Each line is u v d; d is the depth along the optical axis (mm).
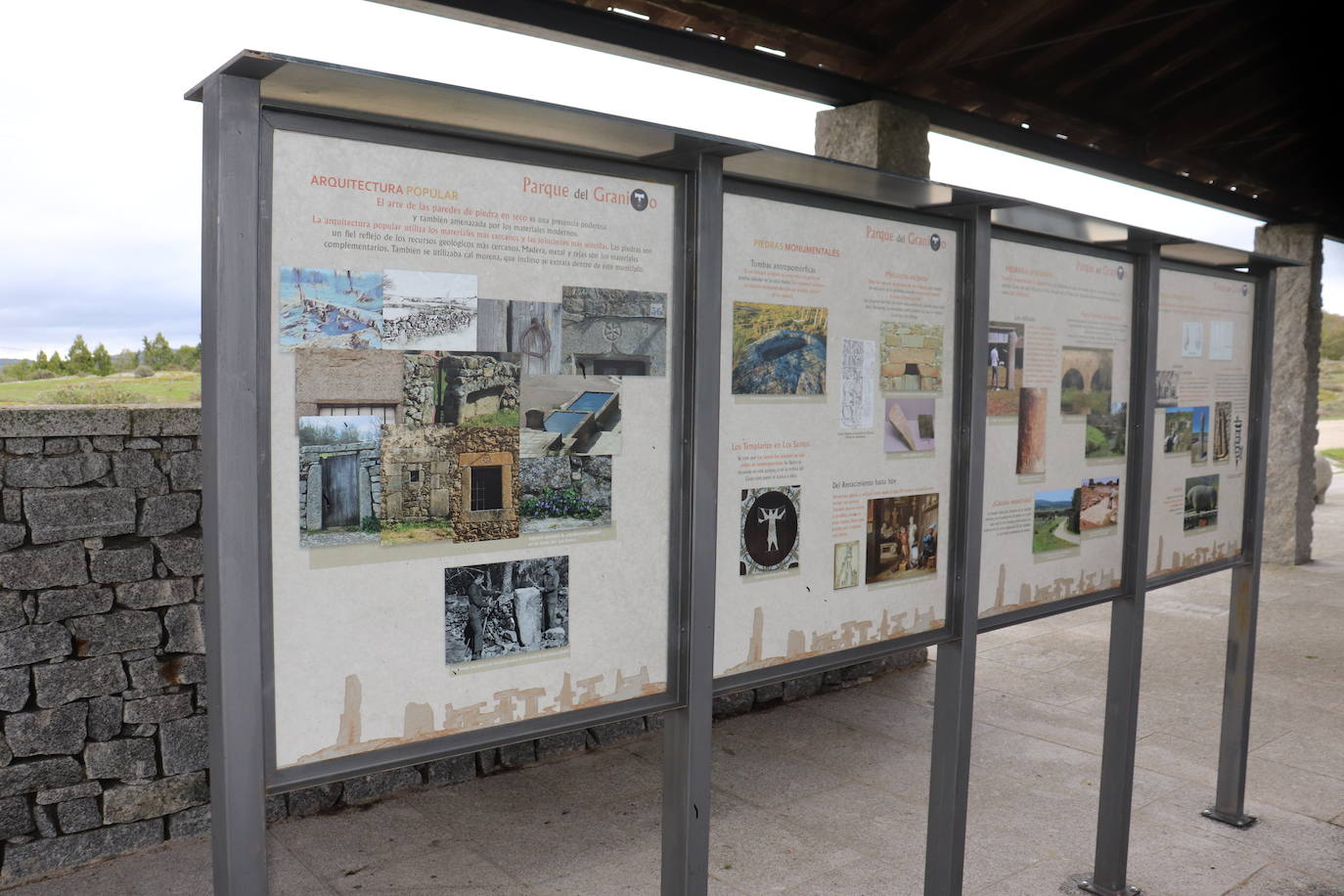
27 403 3201
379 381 1589
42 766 3018
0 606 2924
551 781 4031
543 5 3854
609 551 1911
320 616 1560
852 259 2348
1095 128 6562
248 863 1487
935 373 2568
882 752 4418
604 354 1865
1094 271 3104
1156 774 4219
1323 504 13430
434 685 1695
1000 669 5766
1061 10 5301
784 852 3412
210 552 1464
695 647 2031
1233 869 3371
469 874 3209
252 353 1432
